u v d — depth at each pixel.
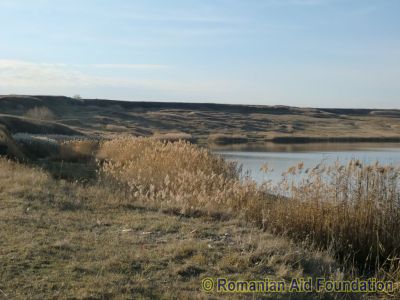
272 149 57.72
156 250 7.93
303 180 11.72
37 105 108.06
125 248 7.91
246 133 97.00
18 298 5.81
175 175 15.04
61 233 8.52
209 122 118.69
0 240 7.82
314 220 10.43
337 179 11.09
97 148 27.00
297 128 118.62
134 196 12.17
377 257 9.27
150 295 6.19
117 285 6.39
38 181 12.88
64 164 21.39
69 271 6.75
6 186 11.95
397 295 7.58
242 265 7.50
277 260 7.89
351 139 88.56
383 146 66.88
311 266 8.00
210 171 15.85
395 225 9.99
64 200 10.98
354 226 10.12
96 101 140.00
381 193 10.49
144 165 16.34
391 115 192.88
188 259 7.63
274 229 9.82
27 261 6.98
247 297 6.41
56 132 55.41
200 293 6.38
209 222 10.15
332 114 175.38
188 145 18.59
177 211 11.00
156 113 133.00
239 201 11.85
